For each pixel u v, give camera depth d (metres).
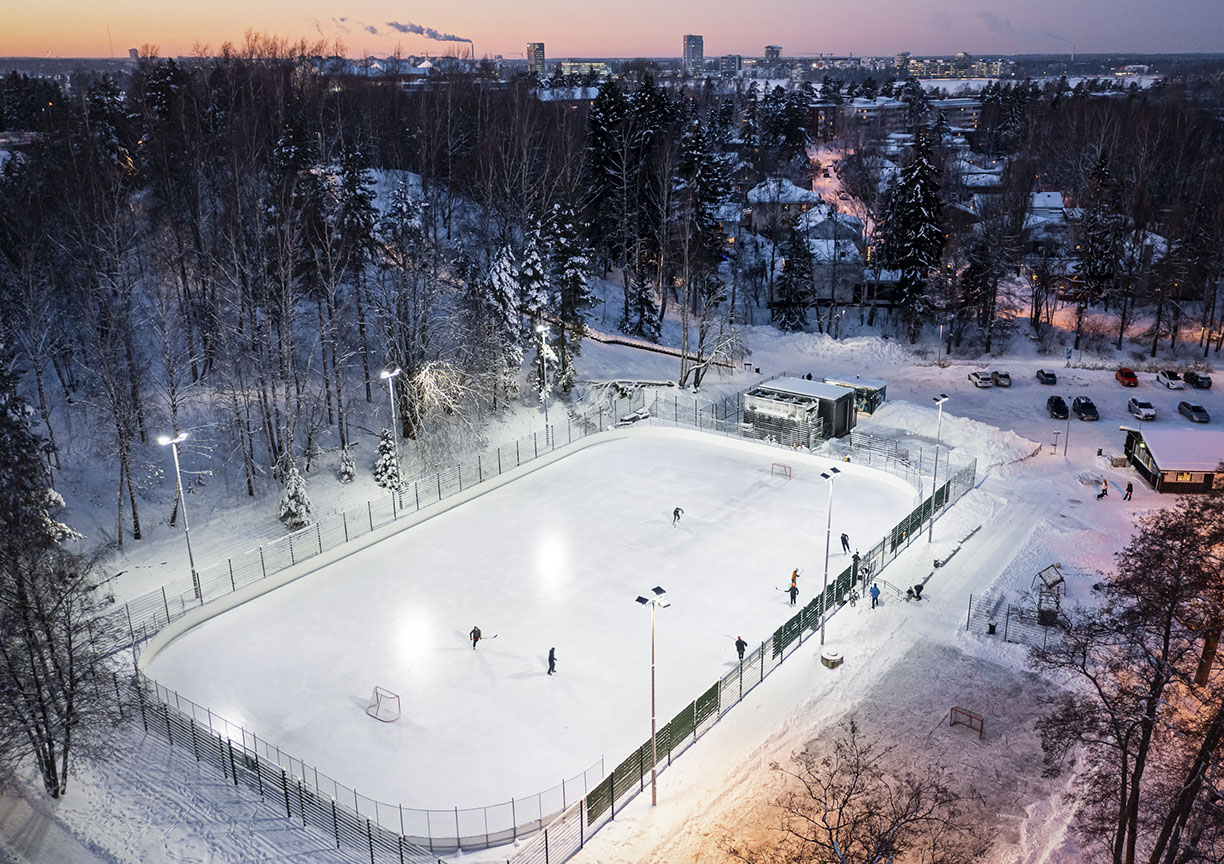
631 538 50.84
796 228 102.06
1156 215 111.38
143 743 33.66
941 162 131.38
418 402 59.25
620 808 30.80
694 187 90.81
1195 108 164.62
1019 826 29.75
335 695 37.16
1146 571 26.69
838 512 53.69
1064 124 151.25
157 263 59.88
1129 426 65.00
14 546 30.03
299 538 49.91
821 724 35.22
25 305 53.81
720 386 77.25
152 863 27.92
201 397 59.00
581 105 151.00
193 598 43.88
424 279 62.34
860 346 88.06
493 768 32.84
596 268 95.38
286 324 53.34
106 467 52.00
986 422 69.88
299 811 30.22
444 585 46.06
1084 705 28.84
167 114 85.25
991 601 43.88
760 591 44.88
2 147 91.56
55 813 30.05
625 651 40.03
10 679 29.98
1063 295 100.38
